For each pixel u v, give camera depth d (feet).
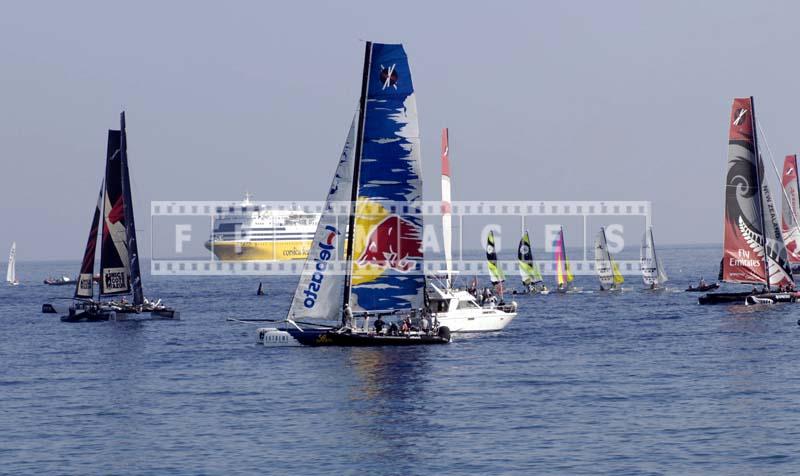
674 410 609.01
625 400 647.15
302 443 542.98
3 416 639.76
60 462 513.86
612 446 522.88
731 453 503.20
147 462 510.58
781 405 612.70
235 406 652.48
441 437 550.77
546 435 551.18
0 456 528.63
